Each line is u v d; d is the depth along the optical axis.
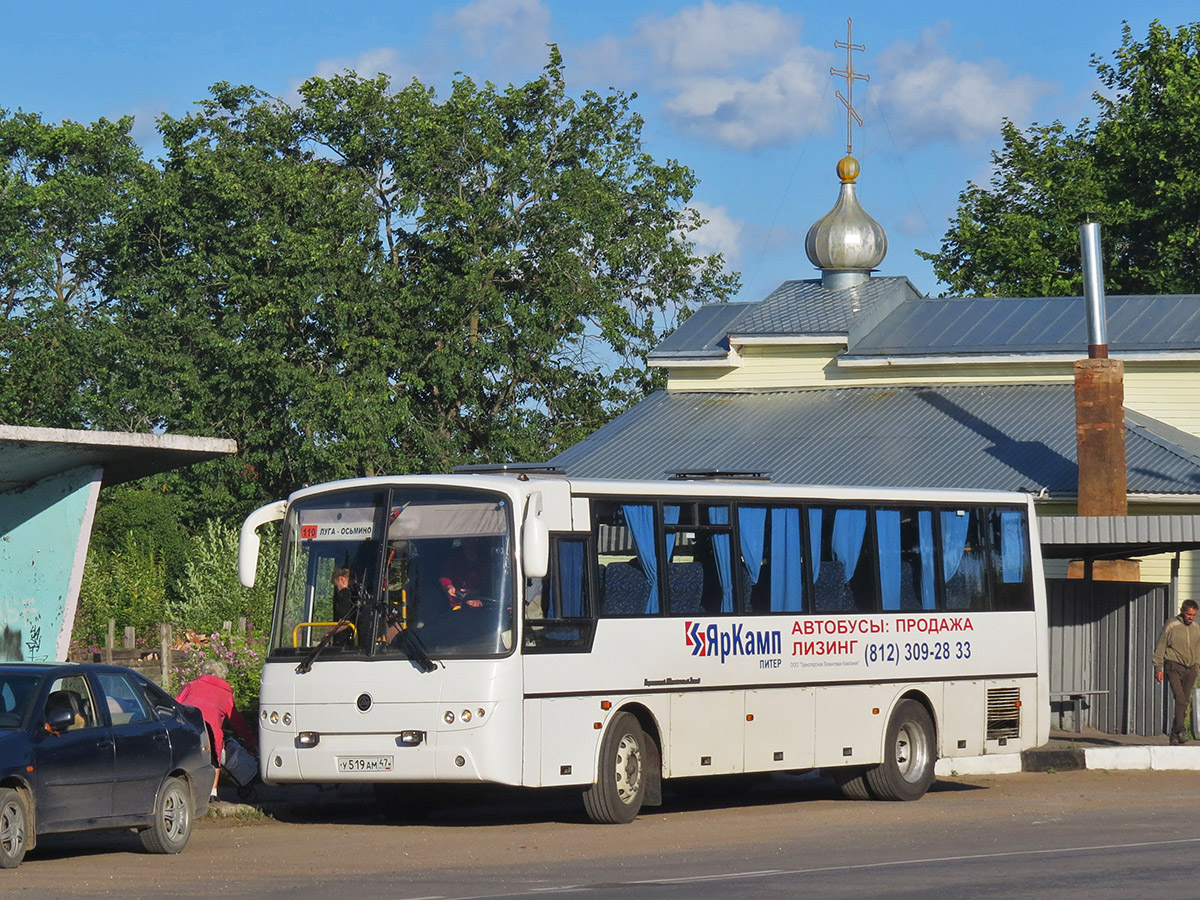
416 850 27.03
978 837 28.52
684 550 32.84
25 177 124.75
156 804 26.38
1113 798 36.19
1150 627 50.38
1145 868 23.70
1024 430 64.50
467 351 102.44
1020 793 37.88
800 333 73.19
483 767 28.83
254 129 110.00
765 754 33.72
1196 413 66.94
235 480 105.50
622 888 21.73
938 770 42.41
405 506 30.34
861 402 70.81
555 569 30.38
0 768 23.53
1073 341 68.75
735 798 38.44
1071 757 43.94
